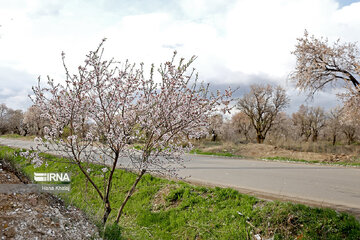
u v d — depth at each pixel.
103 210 5.78
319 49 16.95
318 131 52.31
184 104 5.32
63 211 4.55
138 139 5.39
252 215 5.61
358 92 15.70
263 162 14.85
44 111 4.79
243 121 47.19
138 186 8.59
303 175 10.38
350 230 4.61
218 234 5.49
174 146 5.57
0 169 5.37
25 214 3.88
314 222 4.98
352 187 8.08
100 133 5.28
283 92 35.69
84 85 4.73
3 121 65.50
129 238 5.03
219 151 21.56
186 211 6.60
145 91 5.20
